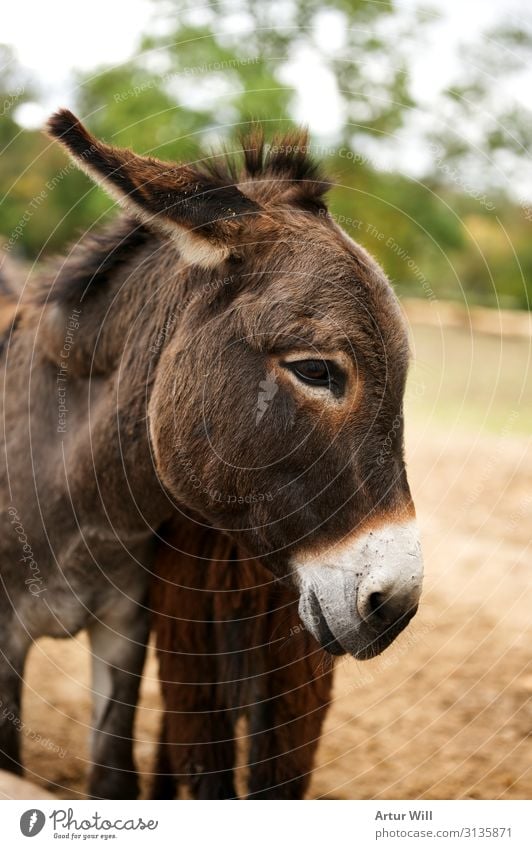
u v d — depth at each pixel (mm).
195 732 2887
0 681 2885
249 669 2793
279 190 2508
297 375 2205
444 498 7016
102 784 3164
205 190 2340
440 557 5832
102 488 2689
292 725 2760
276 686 2746
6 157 11461
